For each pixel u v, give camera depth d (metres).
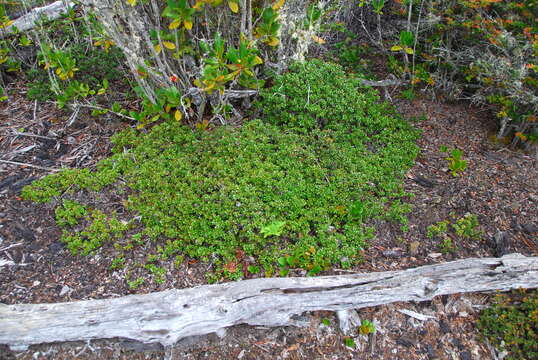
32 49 2.64
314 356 1.43
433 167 2.18
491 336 1.49
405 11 2.66
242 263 1.63
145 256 1.64
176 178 1.84
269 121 2.24
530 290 1.58
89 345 1.39
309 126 2.15
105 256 1.64
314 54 2.87
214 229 1.68
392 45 2.85
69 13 2.55
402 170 2.05
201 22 2.12
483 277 1.56
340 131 2.14
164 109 2.18
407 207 1.89
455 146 2.32
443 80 2.63
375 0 2.53
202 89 1.91
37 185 1.85
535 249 1.79
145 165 1.90
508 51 2.23
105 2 1.78
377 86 2.72
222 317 1.40
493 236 1.84
